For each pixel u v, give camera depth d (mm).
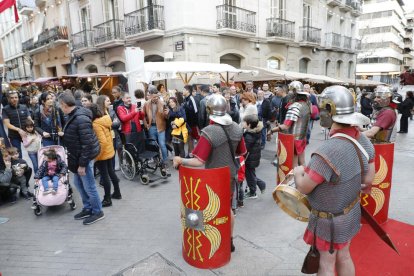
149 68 8398
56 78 15109
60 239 3625
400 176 5332
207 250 2875
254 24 15039
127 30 14742
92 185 3967
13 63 31188
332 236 1949
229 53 14266
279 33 16312
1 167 4758
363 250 3090
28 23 25797
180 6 12344
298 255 3105
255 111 4324
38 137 5582
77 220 4125
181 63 9609
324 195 1928
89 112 3869
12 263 3168
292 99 4660
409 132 10477
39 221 4137
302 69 19906
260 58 15875
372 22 58000
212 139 2768
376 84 21672
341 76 25250
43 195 4273
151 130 6258
